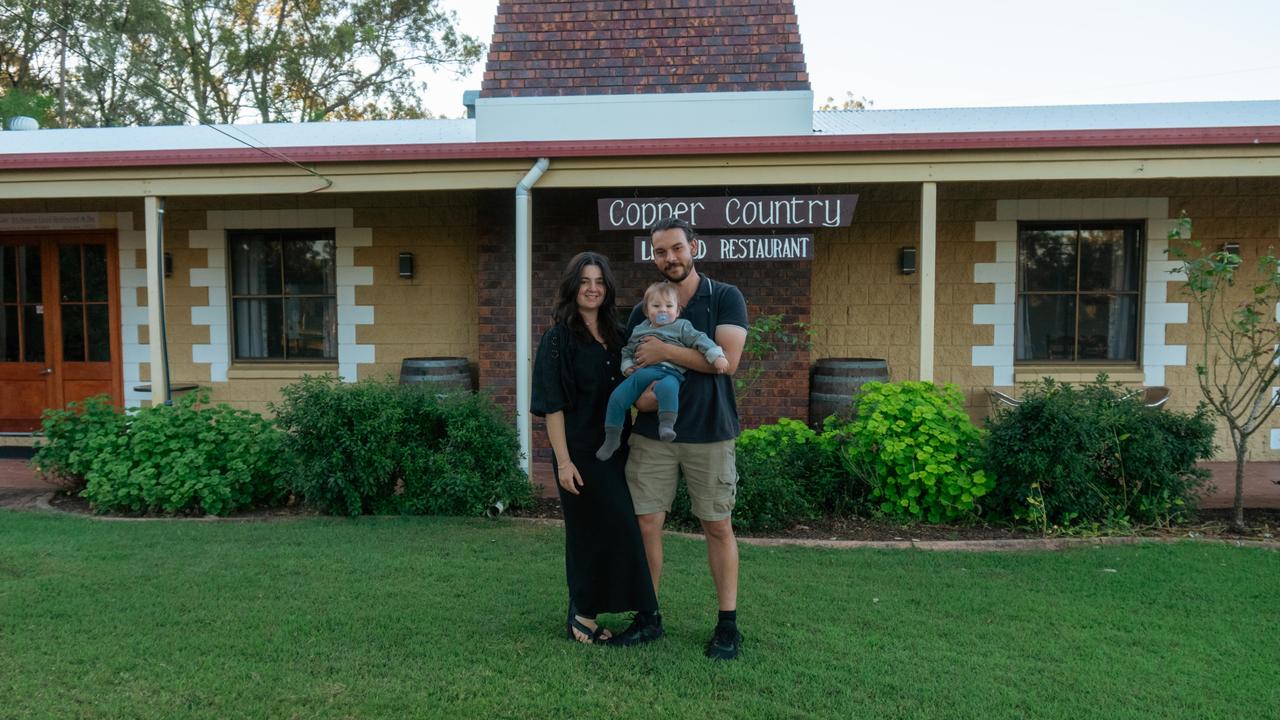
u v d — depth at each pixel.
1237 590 4.36
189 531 5.50
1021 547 5.21
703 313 3.46
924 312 6.59
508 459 6.15
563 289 3.49
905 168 6.55
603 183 6.78
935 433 5.66
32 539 5.28
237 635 3.67
